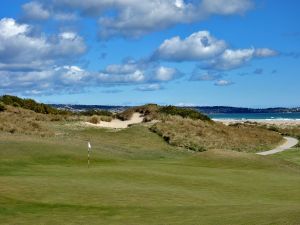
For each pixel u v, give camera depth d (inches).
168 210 663.1
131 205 695.7
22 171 1013.2
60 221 583.5
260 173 1149.1
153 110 3009.4
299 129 3587.6
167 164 1283.2
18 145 1376.7
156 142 2217.0
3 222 572.4
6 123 2082.9
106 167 1119.6
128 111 3078.2
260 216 582.6
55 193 746.8
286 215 575.8
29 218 597.6
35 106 3031.5
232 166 1334.9
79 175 961.5
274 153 2215.8
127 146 2003.0
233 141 2495.1
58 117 2723.9
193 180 973.2
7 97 2965.1
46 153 1309.1
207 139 2410.2
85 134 2244.1
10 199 693.9
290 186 951.6
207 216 607.2
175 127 2513.5
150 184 899.4
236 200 791.1
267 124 4175.7
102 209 663.1
